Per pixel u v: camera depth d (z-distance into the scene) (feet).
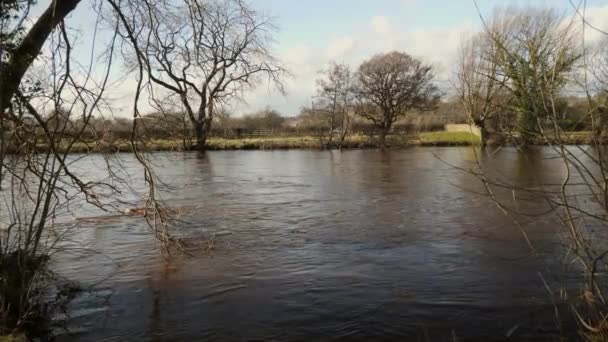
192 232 42.37
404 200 57.67
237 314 24.32
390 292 26.86
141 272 31.01
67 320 23.61
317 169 97.40
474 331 21.91
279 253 35.19
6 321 20.94
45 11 23.49
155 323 23.36
